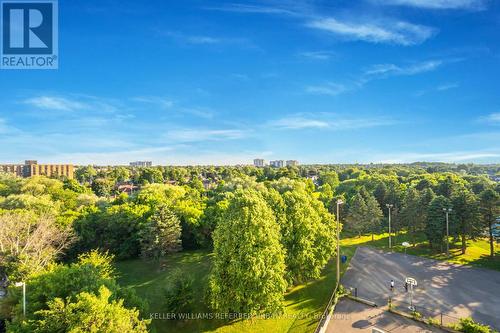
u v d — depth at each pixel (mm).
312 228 27469
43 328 14148
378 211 48406
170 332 21328
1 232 27531
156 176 116688
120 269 35719
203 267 34625
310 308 24375
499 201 37531
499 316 23047
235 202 23406
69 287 17078
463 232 39375
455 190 52281
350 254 39844
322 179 116250
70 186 82125
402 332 20812
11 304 18906
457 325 20828
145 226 36594
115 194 101875
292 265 26391
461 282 29828
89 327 13664
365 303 25172
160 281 31172
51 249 30297
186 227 41938
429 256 38938
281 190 58469
